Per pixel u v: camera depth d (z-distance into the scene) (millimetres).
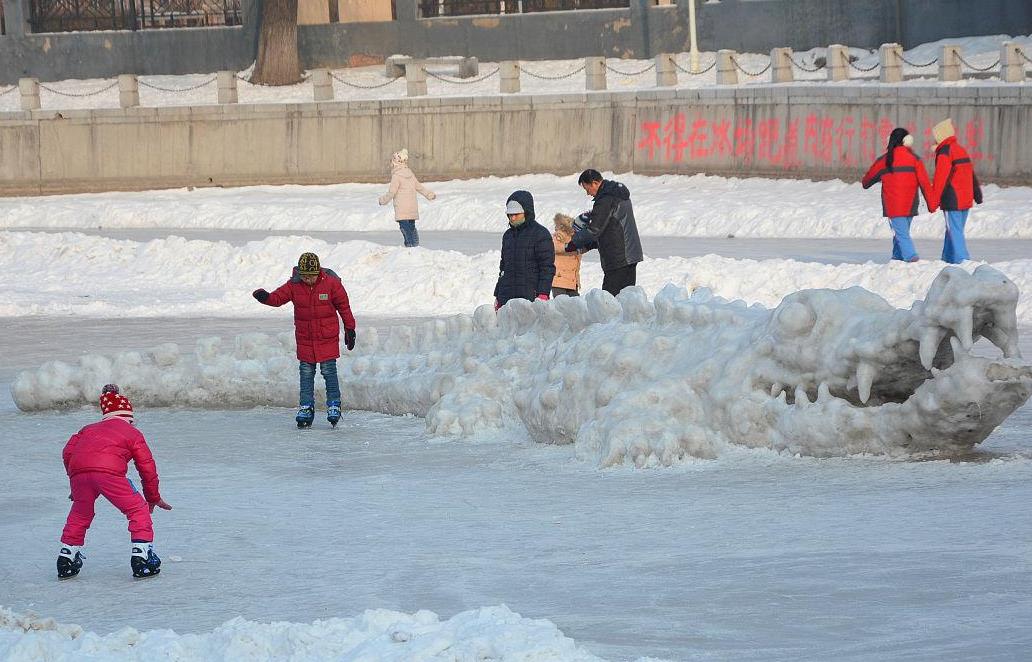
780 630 11930
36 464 23328
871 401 19719
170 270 50594
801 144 73375
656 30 96562
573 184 80562
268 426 26156
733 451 20000
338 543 16844
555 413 22156
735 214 60250
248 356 29062
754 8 93250
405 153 54312
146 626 13789
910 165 42031
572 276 31031
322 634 11469
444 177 86625
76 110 92812
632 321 22781
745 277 38906
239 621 12117
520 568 14945
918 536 14820
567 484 19328
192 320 41406
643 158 80812
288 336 29109
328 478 21109
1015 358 18078
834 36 90812
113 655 11719
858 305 19672
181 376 28734
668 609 12844
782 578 13609
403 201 54094
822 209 58625
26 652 11664
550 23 99812
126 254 53125
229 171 91125
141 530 15969
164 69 106688
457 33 102312
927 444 18797
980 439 18875
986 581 12953
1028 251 46125
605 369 21641
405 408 26297
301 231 70188
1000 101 64312
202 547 17188
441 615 13258
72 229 75750
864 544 14688
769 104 74812
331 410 25688
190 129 91438
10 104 102312
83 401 28812
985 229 52062
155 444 24750
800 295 19828
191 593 15031
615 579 14141
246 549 16906
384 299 42625
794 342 19719
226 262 50062
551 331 24484
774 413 19625
